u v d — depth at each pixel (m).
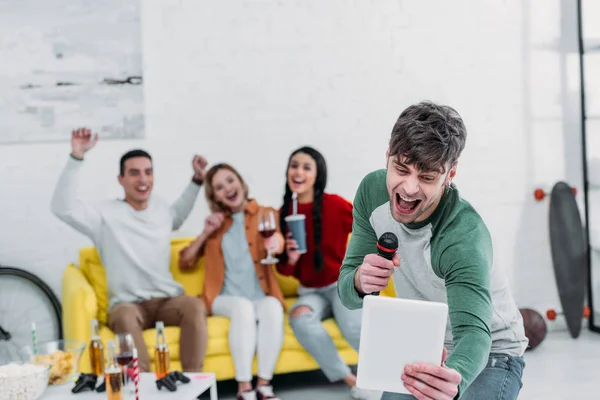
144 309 3.52
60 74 3.97
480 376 1.68
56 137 3.98
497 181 4.35
